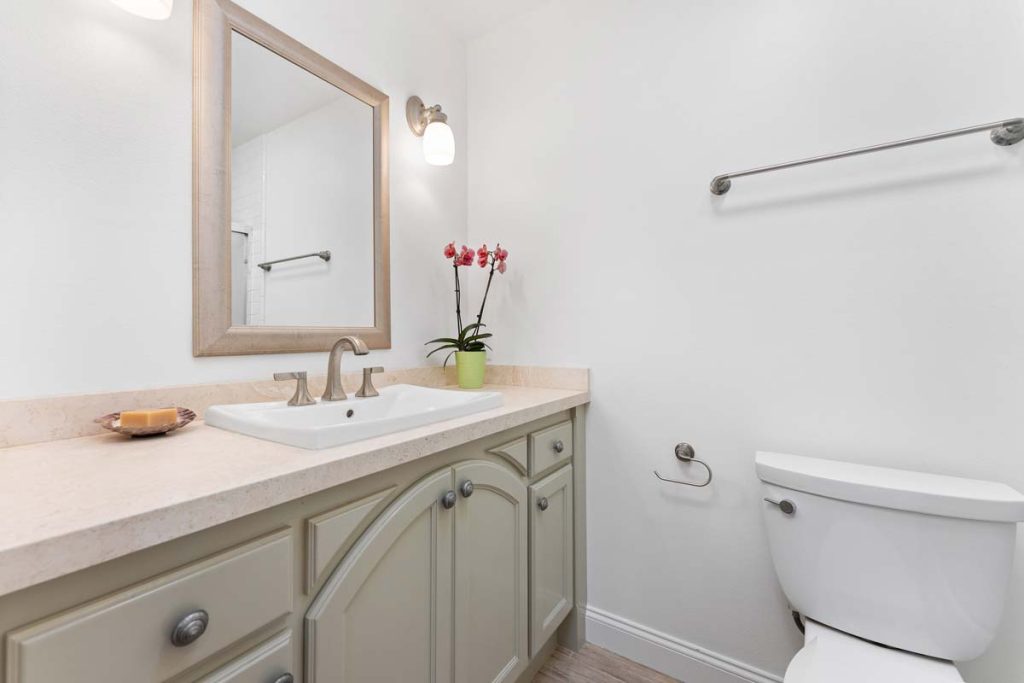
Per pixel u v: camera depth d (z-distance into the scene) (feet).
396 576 2.51
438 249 5.46
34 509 1.48
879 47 3.46
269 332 3.57
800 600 3.19
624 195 4.68
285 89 3.76
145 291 2.88
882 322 3.43
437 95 5.46
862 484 2.92
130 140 2.83
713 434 4.15
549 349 5.19
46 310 2.49
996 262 3.06
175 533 1.53
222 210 3.27
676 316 4.35
